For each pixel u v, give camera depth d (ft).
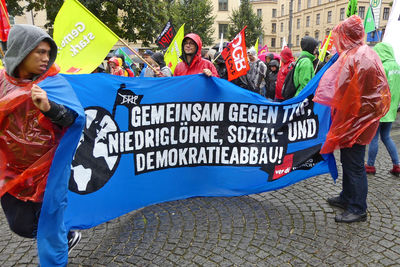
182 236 9.09
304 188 12.25
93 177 8.70
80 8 10.20
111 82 8.91
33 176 5.90
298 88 14.26
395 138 19.06
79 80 8.54
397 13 16.17
